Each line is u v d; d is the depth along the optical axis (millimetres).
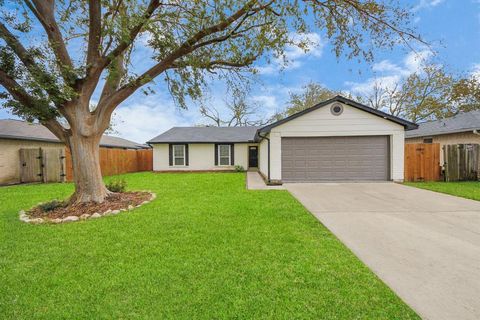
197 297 2572
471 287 2713
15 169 12555
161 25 7027
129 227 4934
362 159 11227
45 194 9031
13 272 3162
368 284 2775
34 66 5609
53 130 6914
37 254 3703
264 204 6781
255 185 10711
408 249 3740
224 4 5984
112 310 2398
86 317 2311
